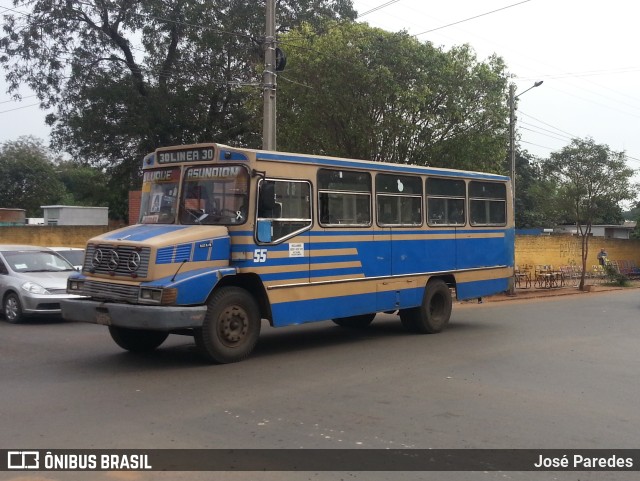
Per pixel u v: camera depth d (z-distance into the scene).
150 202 9.81
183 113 27.73
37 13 27.55
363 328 13.14
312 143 18.72
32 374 8.15
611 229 52.06
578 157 25.61
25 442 5.46
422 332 12.33
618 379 8.31
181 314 8.15
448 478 4.77
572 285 27.34
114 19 28.33
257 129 23.92
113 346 10.36
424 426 6.06
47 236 28.78
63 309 9.00
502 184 14.32
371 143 17.58
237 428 5.91
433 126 17.83
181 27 26.80
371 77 16.45
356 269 10.62
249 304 9.12
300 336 11.85
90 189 35.72
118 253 8.60
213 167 9.25
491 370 8.80
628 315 16.05
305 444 5.48
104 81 27.08
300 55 17.47
